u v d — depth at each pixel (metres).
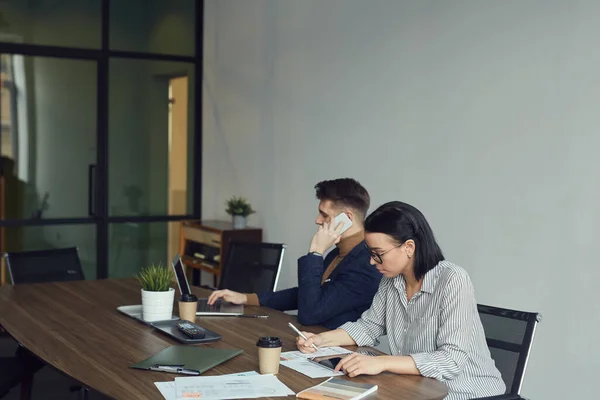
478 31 4.04
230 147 6.54
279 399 2.10
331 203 3.17
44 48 6.27
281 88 5.79
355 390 2.17
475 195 4.07
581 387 3.51
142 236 6.82
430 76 4.36
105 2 6.49
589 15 3.45
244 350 2.66
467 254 4.14
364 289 3.06
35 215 6.37
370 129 4.85
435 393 2.20
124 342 2.78
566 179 3.57
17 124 6.26
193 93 6.99
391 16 4.64
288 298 3.54
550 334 3.67
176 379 2.28
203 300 3.59
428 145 4.39
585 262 3.49
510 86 3.86
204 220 6.79
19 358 3.59
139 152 6.76
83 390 4.18
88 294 3.79
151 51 6.73
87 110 6.51
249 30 6.19
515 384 2.51
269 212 5.97
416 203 4.49
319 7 5.31
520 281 3.82
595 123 3.43
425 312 2.54
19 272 4.28
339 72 5.12
